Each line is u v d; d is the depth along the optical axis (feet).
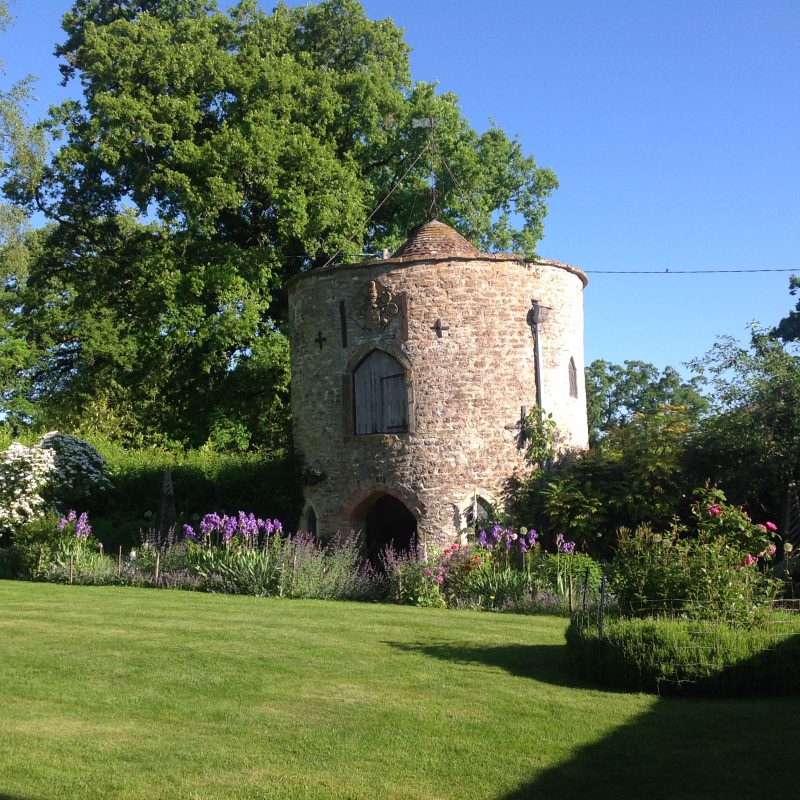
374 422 67.46
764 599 32.17
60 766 21.26
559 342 68.90
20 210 90.63
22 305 113.70
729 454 63.10
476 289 66.28
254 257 87.20
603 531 64.18
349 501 67.97
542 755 22.61
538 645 36.78
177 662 31.83
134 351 97.91
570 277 70.74
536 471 66.08
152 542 64.69
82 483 77.56
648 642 29.04
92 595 50.42
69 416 100.22
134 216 108.88
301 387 71.82
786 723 25.11
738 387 65.46
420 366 65.77
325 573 55.98
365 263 67.56
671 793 20.31
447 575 53.62
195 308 85.66
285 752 22.57
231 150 82.17
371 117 93.20
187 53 85.92
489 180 100.99
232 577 54.80
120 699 26.99
